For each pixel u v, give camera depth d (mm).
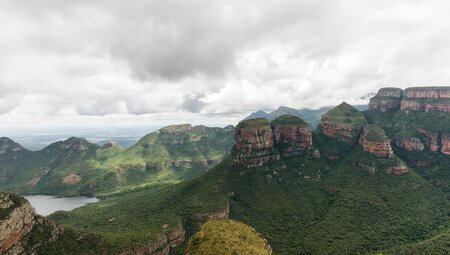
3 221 149500
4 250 147875
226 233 142750
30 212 166875
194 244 137750
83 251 172375
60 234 174625
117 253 181500
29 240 159875
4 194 160875
